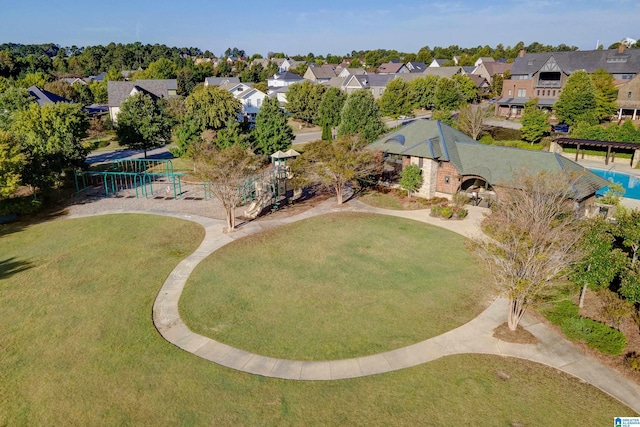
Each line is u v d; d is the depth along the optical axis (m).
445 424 14.30
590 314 20.52
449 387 15.99
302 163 36.41
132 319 20.66
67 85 96.38
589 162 53.00
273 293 23.03
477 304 21.67
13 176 33.16
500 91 106.62
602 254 19.52
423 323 20.12
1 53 138.25
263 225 33.25
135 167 53.00
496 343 18.53
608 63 78.50
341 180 36.31
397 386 16.09
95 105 107.12
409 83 95.44
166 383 16.34
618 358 17.41
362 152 36.25
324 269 25.73
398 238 30.31
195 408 15.11
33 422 14.52
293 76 123.19
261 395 15.73
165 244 29.77
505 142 59.56
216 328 19.97
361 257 27.30
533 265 17.80
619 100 71.00
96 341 18.92
